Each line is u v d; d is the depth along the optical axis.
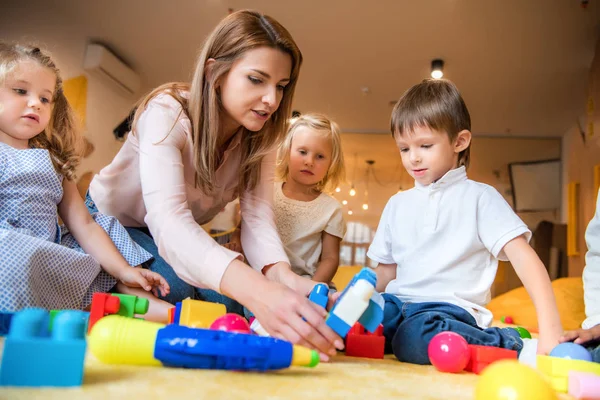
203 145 1.15
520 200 4.70
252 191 1.32
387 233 1.32
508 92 4.00
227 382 0.55
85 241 1.25
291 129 1.74
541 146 4.73
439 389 0.62
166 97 1.17
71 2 3.32
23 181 1.18
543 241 4.07
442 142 1.20
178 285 1.30
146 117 1.14
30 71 1.22
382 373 0.72
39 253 1.05
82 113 3.63
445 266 1.14
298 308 0.72
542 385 0.46
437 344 0.81
